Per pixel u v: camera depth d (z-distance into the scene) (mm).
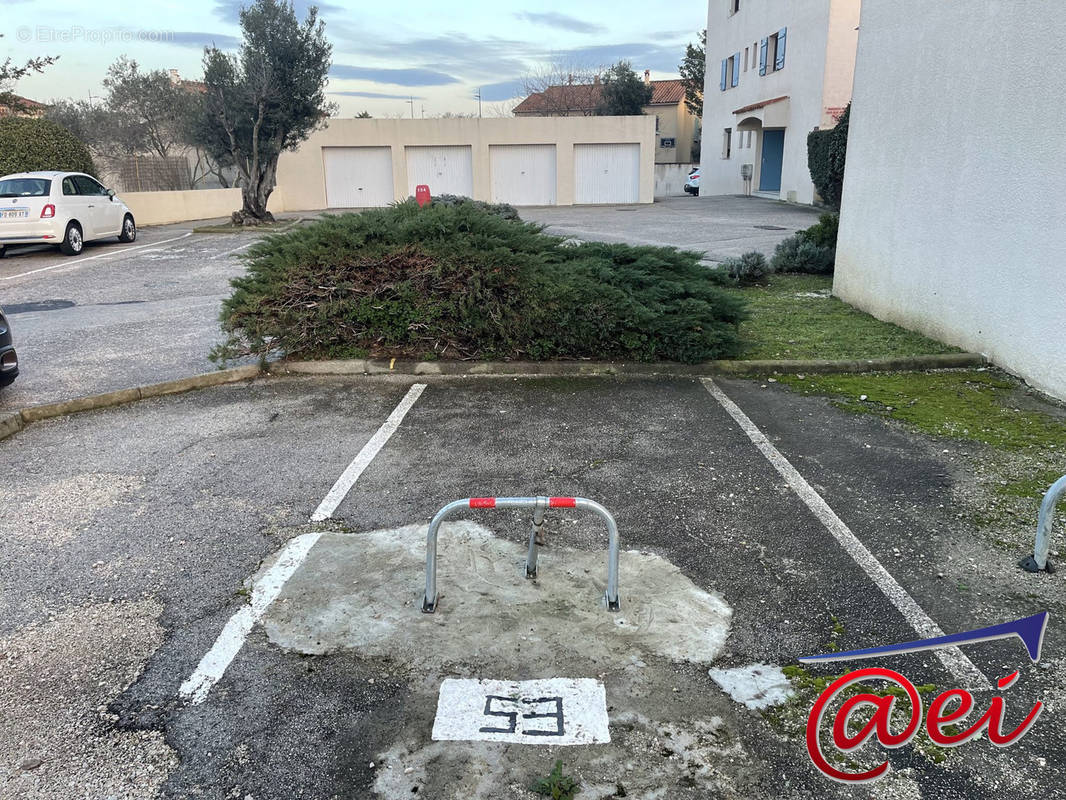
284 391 6895
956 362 7398
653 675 3045
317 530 4230
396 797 2475
